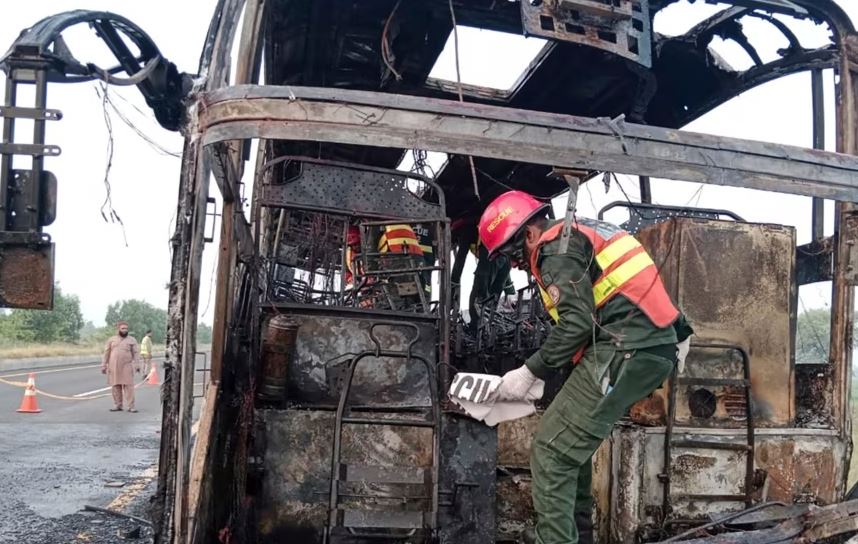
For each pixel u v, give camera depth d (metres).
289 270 5.99
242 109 2.57
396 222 4.03
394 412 3.43
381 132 2.63
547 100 6.16
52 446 9.13
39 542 5.01
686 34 5.16
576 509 3.07
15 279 2.57
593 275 2.80
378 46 5.51
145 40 3.06
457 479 3.19
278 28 5.15
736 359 3.67
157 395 17.61
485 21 5.02
